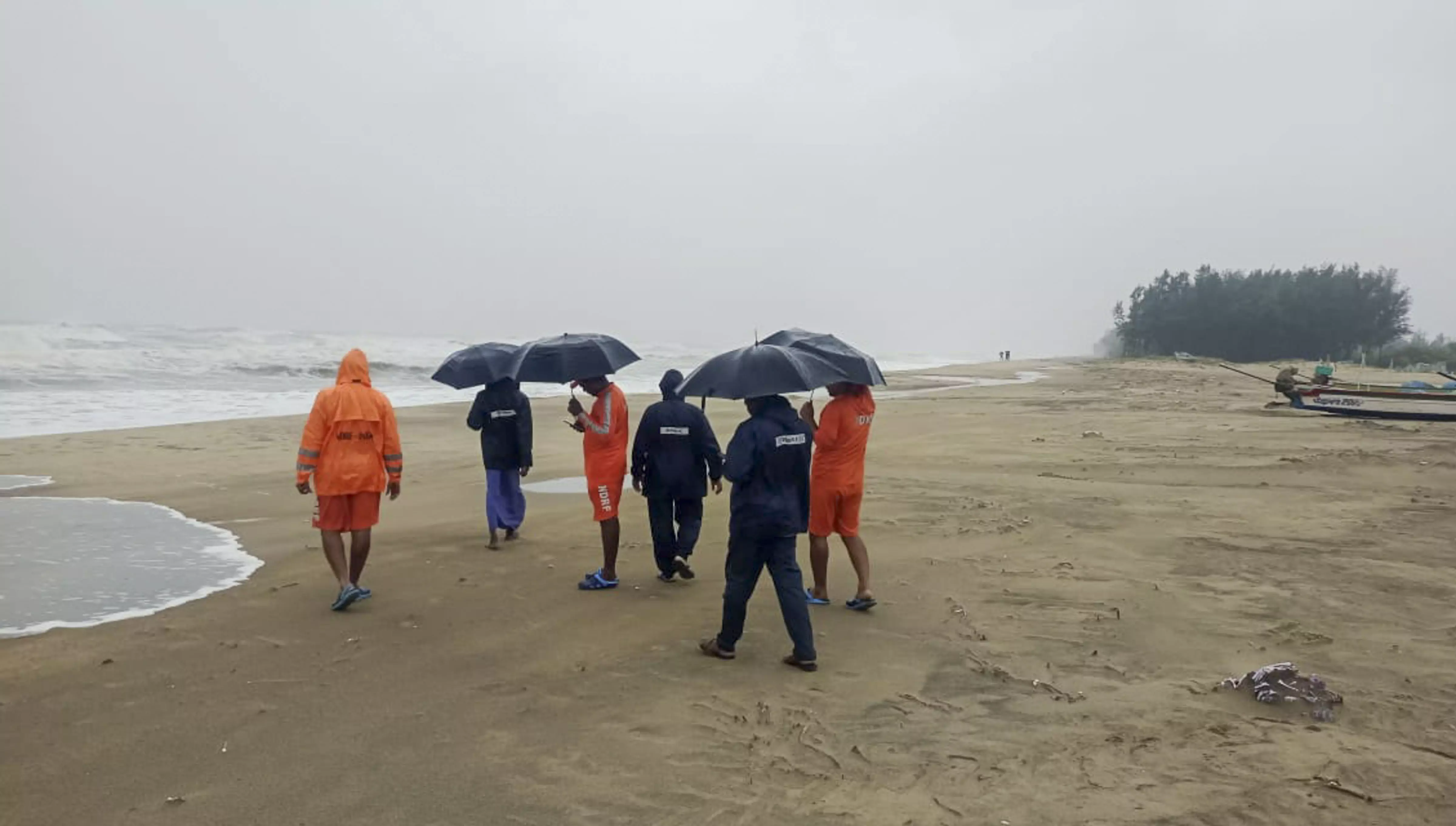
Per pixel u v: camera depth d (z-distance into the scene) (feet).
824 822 11.92
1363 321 307.37
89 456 46.80
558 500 37.76
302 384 93.25
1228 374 170.71
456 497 38.52
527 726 15.10
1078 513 33.27
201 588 23.53
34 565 25.79
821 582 22.56
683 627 20.77
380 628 20.33
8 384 79.92
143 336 131.54
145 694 16.21
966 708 15.90
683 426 24.29
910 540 29.35
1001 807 12.26
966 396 100.01
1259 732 14.57
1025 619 20.98
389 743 14.33
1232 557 26.55
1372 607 21.48
